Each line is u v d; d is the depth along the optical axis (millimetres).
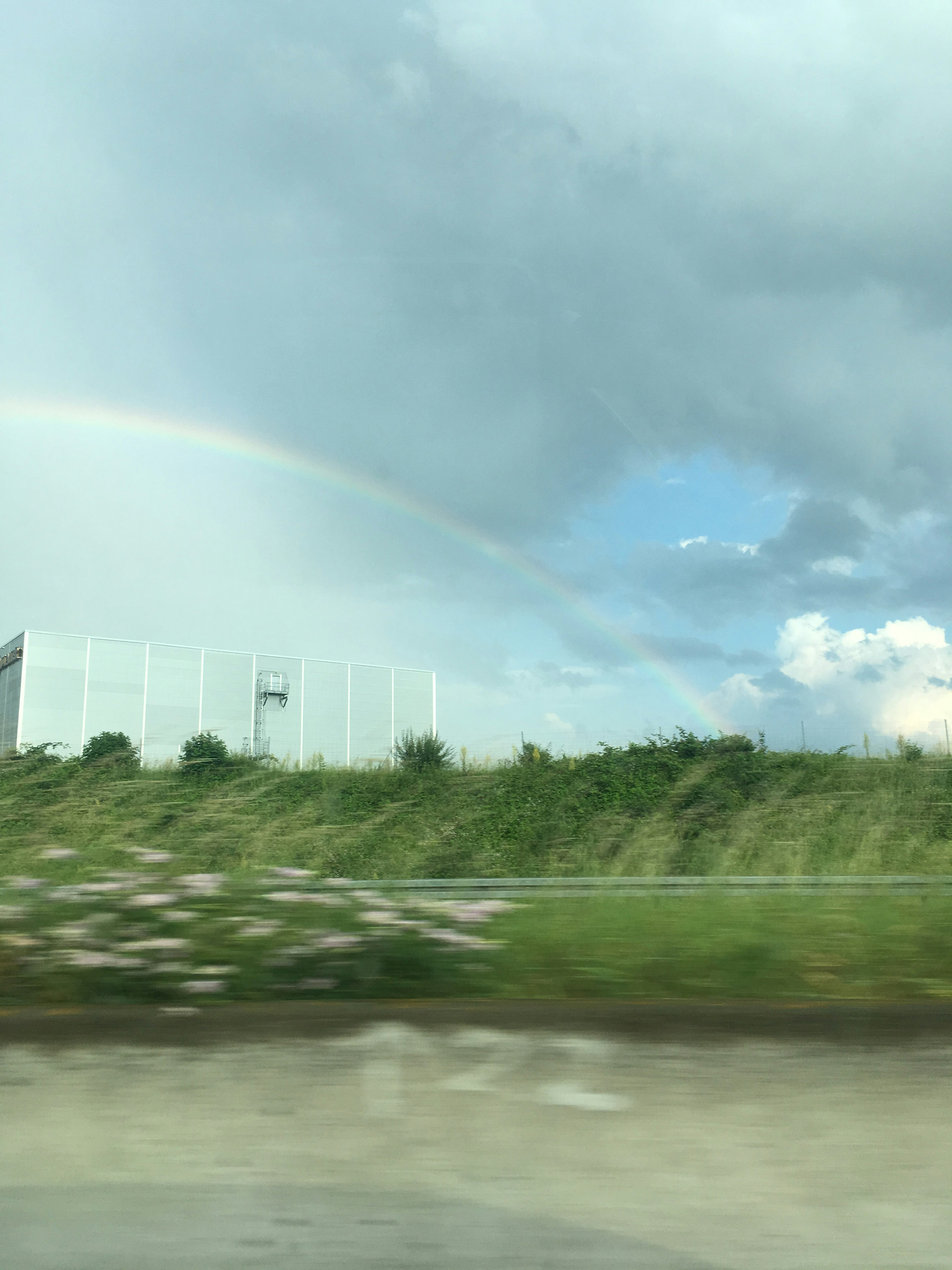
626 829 6805
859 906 4406
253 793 6684
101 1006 3176
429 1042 2746
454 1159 2266
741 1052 2682
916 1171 2234
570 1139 2340
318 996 3414
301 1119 2412
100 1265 1967
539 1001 3102
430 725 60781
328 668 57375
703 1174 2225
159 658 52500
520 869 6910
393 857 6820
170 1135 2355
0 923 3494
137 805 6164
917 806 6441
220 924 3547
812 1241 2029
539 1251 2000
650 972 3559
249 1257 1983
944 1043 2723
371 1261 1974
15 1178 2211
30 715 48688
